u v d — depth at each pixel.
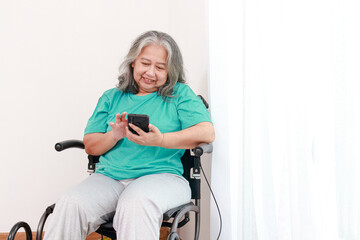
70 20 2.35
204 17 1.91
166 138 1.39
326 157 0.95
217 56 1.62
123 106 1.59
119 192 1.41
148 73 1.51
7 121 2.32
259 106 1.30
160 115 1.52
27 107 2.32
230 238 1.54
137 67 1.54
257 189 1.32
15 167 2.32
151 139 1.36
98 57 2.36
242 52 1.42
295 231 1.05
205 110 1.53
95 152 1.54
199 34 1.98
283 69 1.12
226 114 1.58
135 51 1.55
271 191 1.22
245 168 1.34
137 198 1.19
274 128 1.20
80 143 1.64
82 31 2.35
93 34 2.36
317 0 0.96
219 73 1.61
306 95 1.00
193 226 2.07
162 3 2.42
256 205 1.32
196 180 1.52
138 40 1.57
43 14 2.33
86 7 2.36
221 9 1.58
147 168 1.45
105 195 1.34
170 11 2.41
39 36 2.33
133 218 1.17
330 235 0.95
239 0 1.44
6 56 2.32
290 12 1.07
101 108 1.61
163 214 1.24
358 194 0.88
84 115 2.35
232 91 1.51
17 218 2.32
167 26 2.41
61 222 1.24
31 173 2.33
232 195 1.54
